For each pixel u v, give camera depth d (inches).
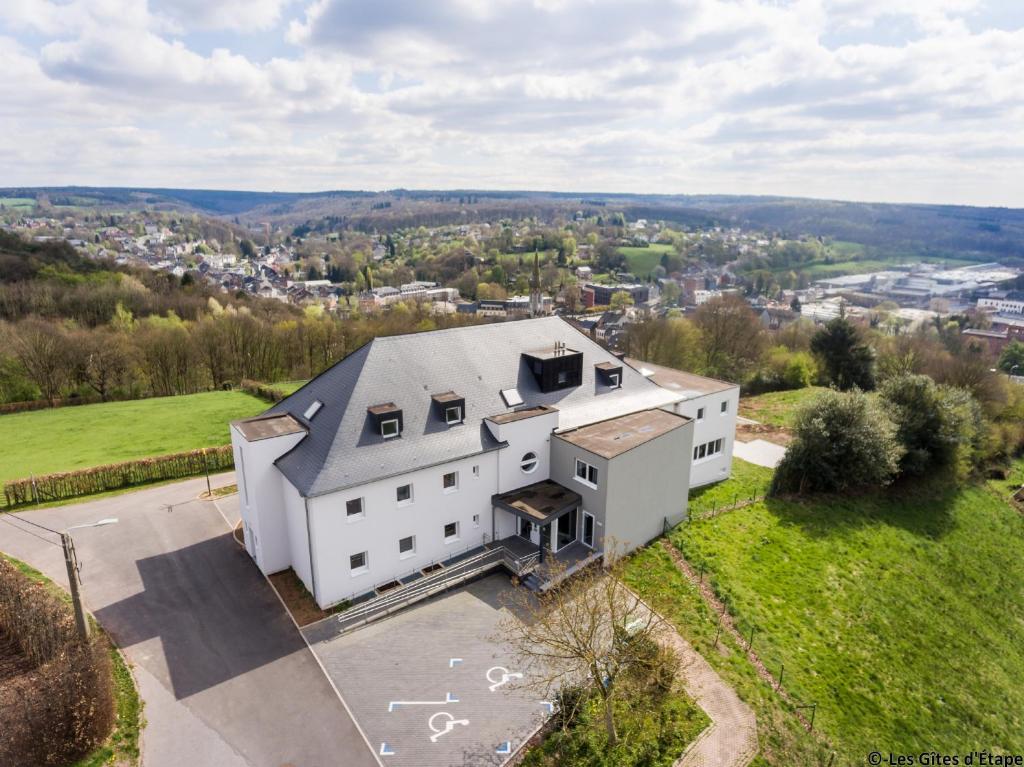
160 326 3732.8
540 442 1557.6
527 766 940.0
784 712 1104.8
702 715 1060.5
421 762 942.4
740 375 3831.2
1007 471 2696.9
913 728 1175.6
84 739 923.4
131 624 1233.4
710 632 1277.1
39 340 3105.3
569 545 1499.8
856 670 1283.2
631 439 1526.8
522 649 1027.9
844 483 1963.6
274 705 1039.0
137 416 2785.4
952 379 3169.3
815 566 1601.9
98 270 5536.4
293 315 5142.7
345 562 1288.1
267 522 1371.8
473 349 1633.9
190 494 1855.3
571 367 1724.9
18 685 1020.5
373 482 1275.8
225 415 2800.2
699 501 1852.9
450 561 1444.4
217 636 1200.8
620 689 1072.8
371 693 1071.0
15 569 1315.2
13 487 1772.9
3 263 4835.1
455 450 1411.2
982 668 1411.2
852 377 3499.0
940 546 1868.8
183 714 1015.0
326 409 1401.3
